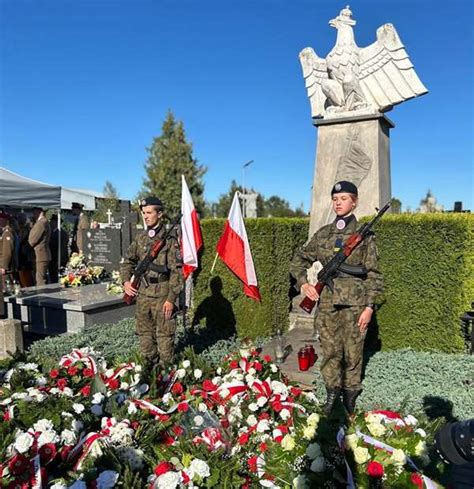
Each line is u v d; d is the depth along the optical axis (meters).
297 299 8.24
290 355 6.06
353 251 3.93
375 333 5.80
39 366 3.82
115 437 2.70
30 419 2.78
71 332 7.32
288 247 7.75
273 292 7.23
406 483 1.99
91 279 10.09
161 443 2.90
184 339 6.56
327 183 7.88
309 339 6.90
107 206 21.83
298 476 2.20
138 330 4.91
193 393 3.64
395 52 7.47
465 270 5.25
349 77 7.60
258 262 7.08
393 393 4.17
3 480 2.33
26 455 2.45
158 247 4.75
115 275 9.62
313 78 8.51
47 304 7.48
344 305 3.93
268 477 2.43
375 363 4.98
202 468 2.44
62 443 2.63
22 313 7.88
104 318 7.64
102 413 3.14
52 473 2.53
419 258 5.46
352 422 2.35
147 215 4.90
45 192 12.19
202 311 7.37
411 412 3.52
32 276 11.59
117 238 11.41
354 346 3.94
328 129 7.89
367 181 7.55
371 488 2.02
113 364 4.21
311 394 3.89
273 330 7.22
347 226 4.05
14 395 2.99
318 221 7.95
